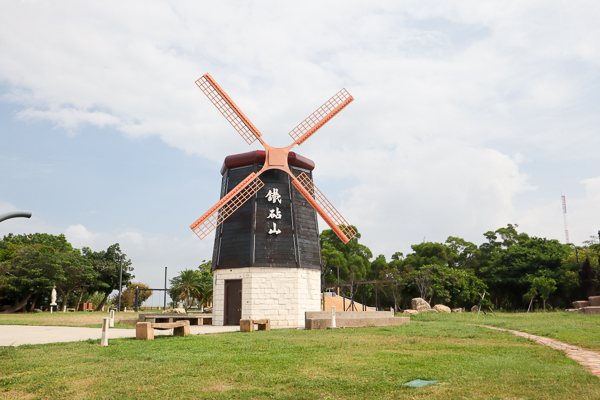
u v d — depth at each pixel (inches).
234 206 1094.4
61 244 2420.0
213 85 1149.7
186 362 397.4
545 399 271.3
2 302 2110.0
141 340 553.3
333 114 1202.6
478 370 358.3
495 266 2496.3
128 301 3016.7
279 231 1068.5
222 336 620.1
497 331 716.0
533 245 2397.9
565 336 621.6
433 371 355.9
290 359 411.5
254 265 1031.6
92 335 647.8
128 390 306.7
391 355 438.0
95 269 2402.8
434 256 2874.0
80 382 328.2
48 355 430.6
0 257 2068.2
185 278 2281.0
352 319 800.3
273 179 1107.9
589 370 370.3
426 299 2165.4
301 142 1160.8
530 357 434.6
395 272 2309.3
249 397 289.7
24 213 357.1
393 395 287.7
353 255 2888.8
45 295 2191.2
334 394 294.2
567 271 2048.5
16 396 298.2
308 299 1067.3
